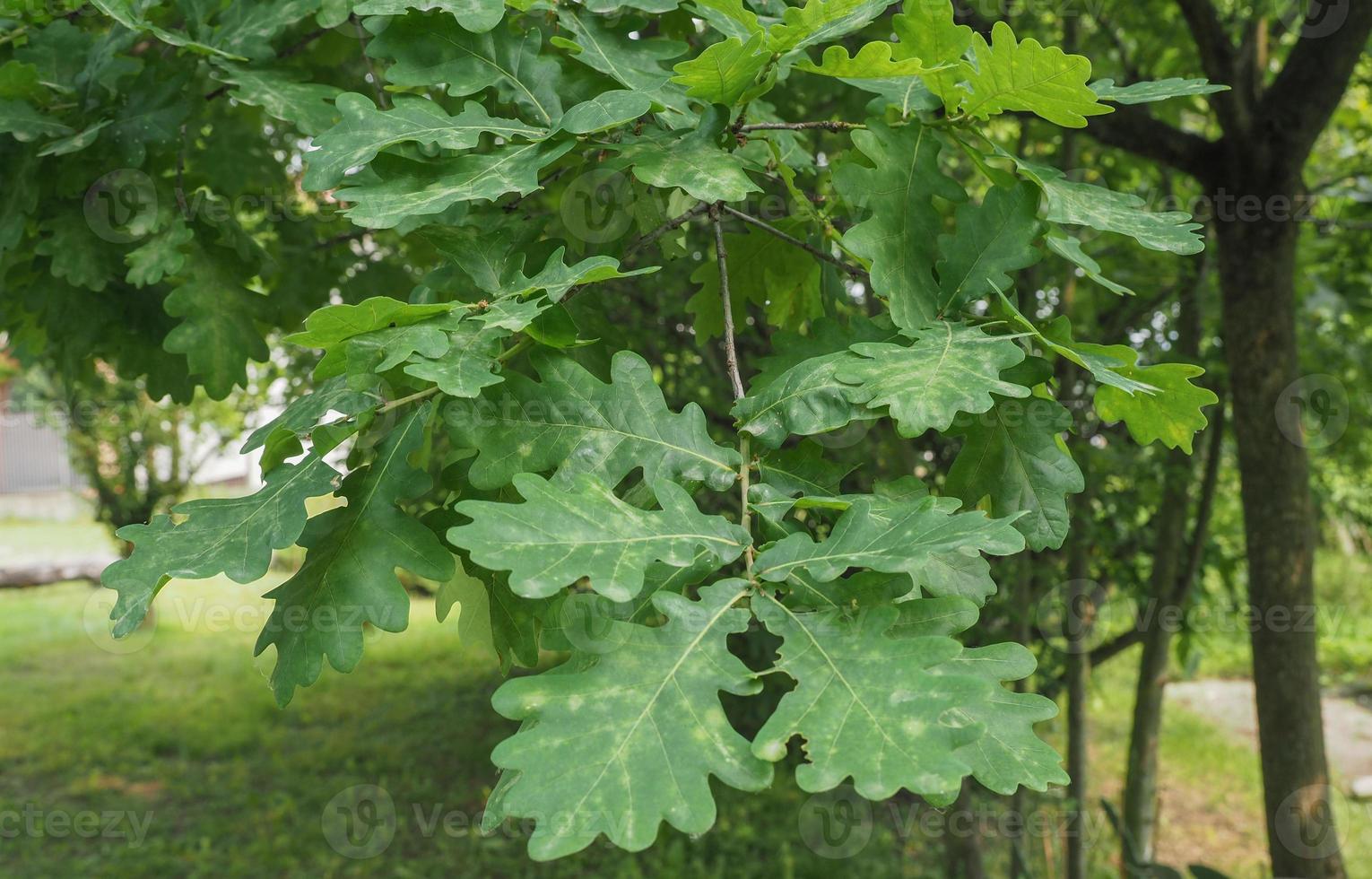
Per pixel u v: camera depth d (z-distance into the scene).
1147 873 1.64
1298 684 1.49
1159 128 1.49
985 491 0.67
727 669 0.51
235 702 3.73
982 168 0.74
